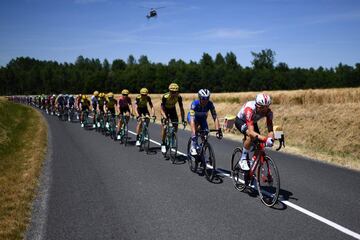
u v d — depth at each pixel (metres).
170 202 5.12
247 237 3.89
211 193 5.56
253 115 4.99
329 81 87.44
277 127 5.02
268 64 100.50
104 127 13.53
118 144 11.07
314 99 16.61
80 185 6.05
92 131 15.04
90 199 5.27
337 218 4.42
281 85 88.50
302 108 14.84
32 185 5.94
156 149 9.97
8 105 32.97
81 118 16.66
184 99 33.12
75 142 11.52
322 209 4.75
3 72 138.62
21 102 63.72
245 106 5.15
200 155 6.65
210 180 6.32
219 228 4.14
